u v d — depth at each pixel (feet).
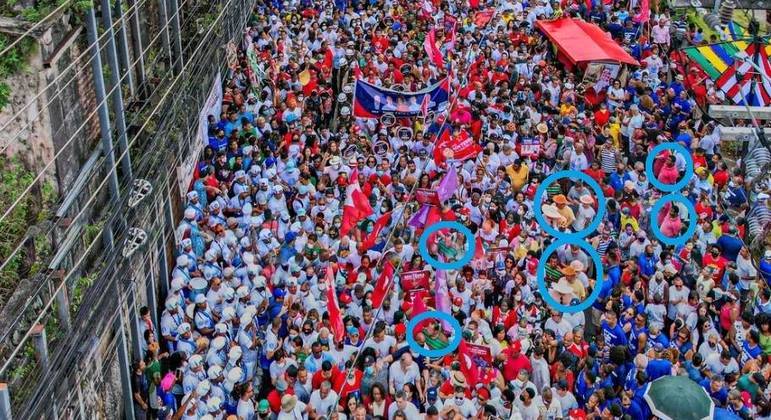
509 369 55.62
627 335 59.67
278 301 61.26
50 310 47.70
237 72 86.99
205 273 61.52
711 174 77.10
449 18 103.96
